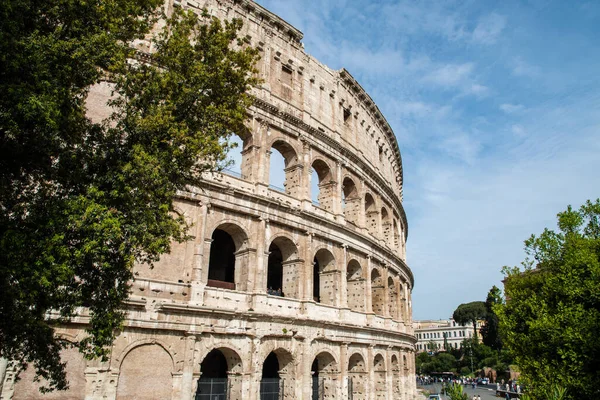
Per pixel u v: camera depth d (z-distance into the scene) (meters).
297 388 47.97
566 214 44.75
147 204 27.58
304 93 59.97
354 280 63.22
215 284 47.75
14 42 20.70
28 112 20.34
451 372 185.50
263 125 52.94
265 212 49.38
